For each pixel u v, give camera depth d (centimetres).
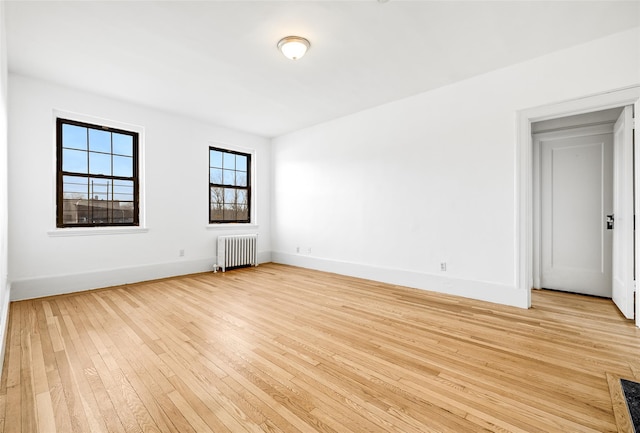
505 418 144
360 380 177
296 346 222
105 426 138
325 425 139
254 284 419
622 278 294
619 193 300
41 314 291
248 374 183
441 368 191
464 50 290
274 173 613
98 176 403
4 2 217
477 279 345
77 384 172
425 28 255
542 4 225
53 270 360
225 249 516
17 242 336
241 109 451
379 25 251
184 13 234
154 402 156
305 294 367
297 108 448
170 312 299
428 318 282
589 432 134
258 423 141
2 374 183
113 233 409
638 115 254
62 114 371
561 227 380
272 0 220
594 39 272
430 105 383
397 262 418
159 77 345
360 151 462
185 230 486
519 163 315
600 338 235
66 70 327
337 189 496
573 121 366
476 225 346
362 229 460
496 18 242
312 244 538
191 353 211
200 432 135
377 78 349
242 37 267
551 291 381
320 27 253
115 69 325
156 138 452
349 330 253
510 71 319
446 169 369
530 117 308
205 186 514
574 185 371
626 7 227
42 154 352
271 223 622
